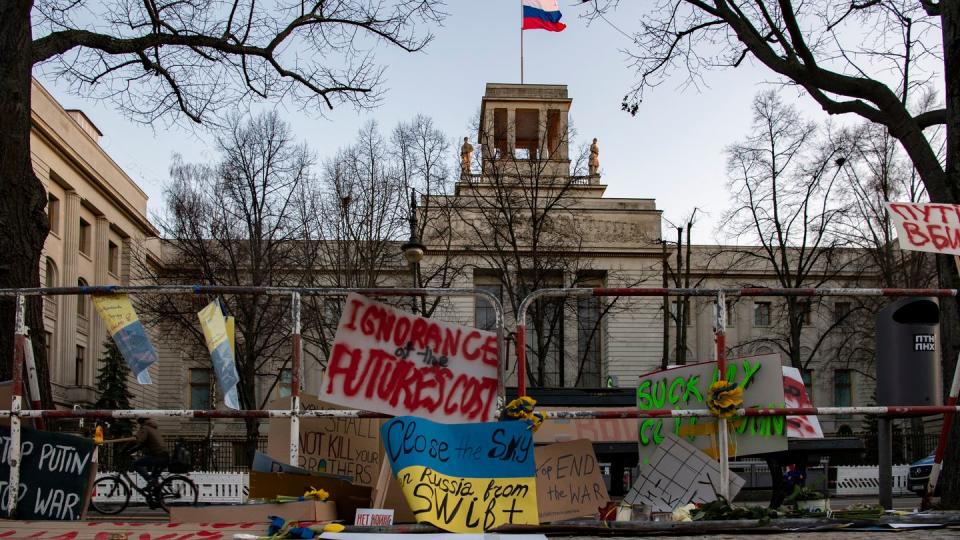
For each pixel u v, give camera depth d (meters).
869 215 36.78
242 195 37.47
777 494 14.53
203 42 14.13
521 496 5.96
